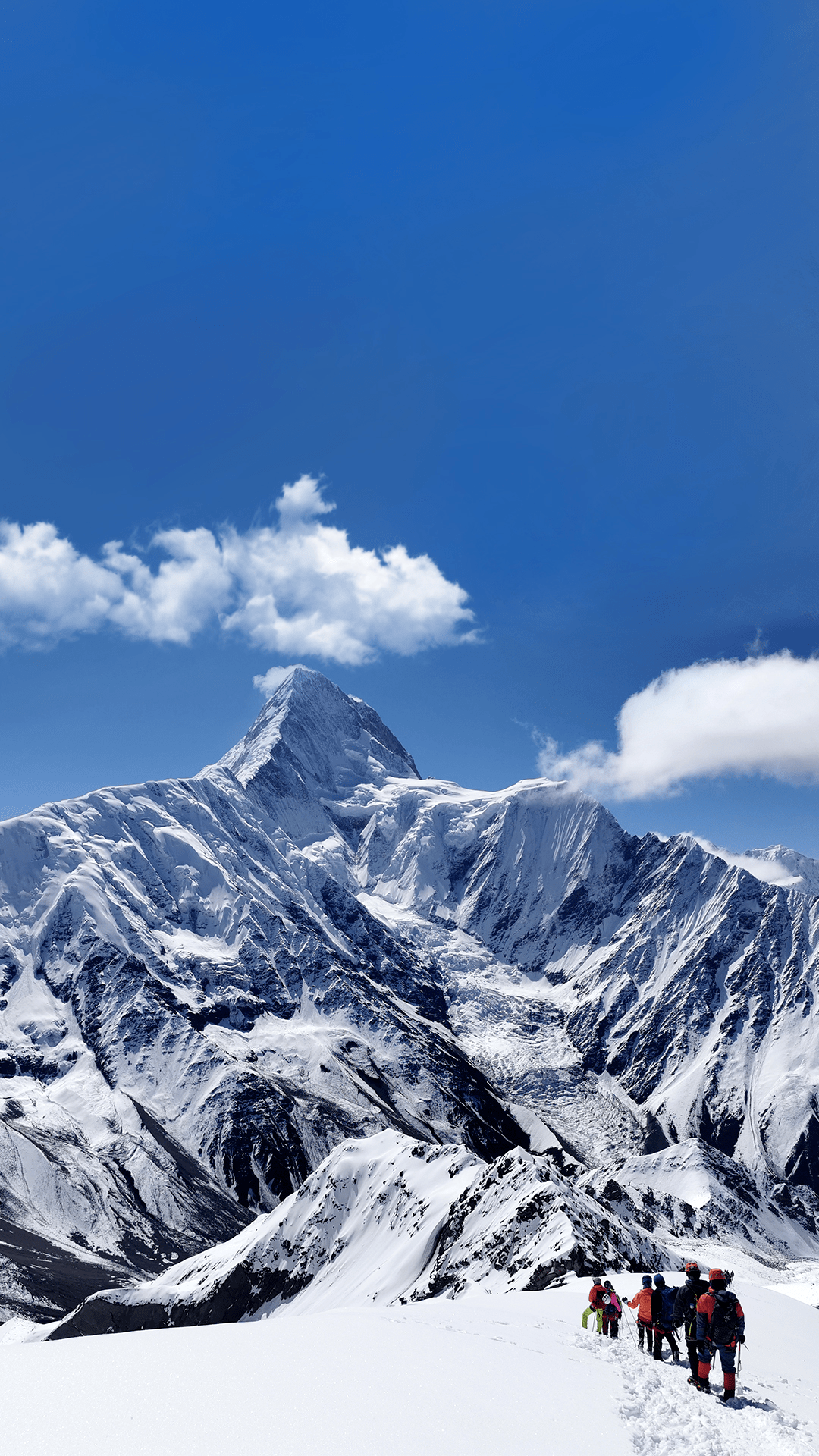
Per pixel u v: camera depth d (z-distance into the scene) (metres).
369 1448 15.26
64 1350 20.27
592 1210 117.56
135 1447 14.12
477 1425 17.53
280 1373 19.25
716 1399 23.84
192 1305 155.62
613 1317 31.41
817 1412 24.48
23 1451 13.42
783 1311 53.91
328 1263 154.88
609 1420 19.69
